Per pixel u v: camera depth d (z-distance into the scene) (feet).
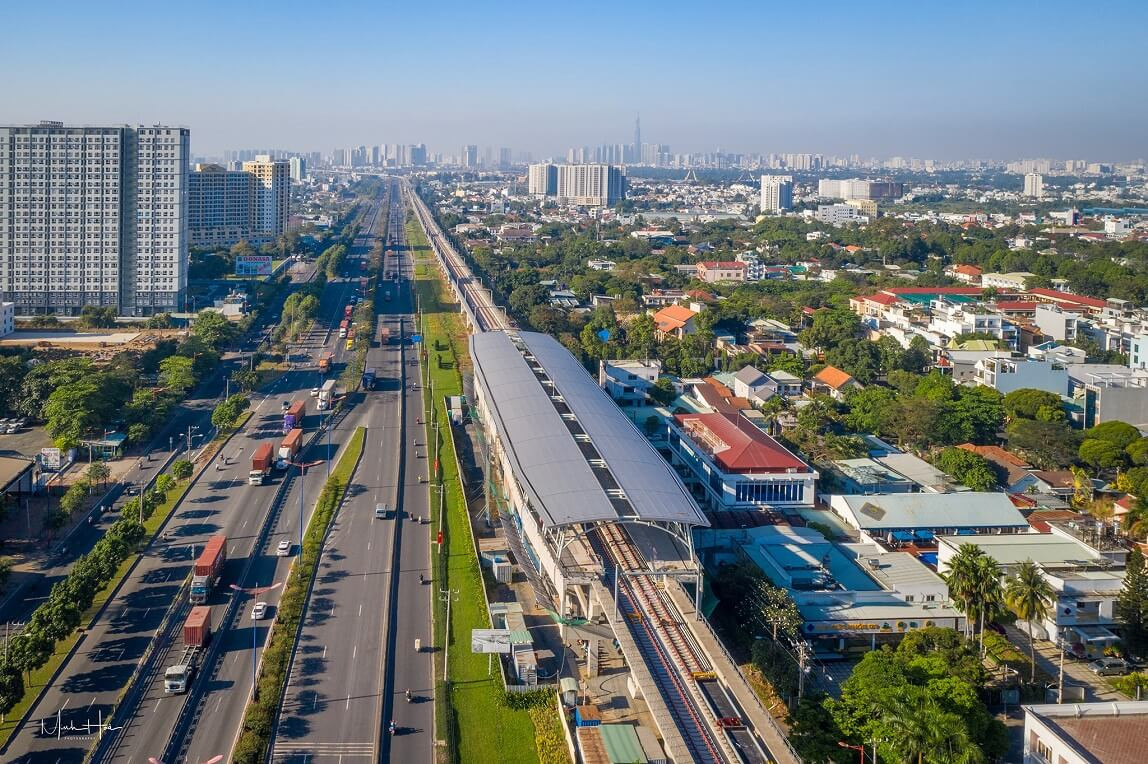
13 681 561.43
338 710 579.89
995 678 628.69
